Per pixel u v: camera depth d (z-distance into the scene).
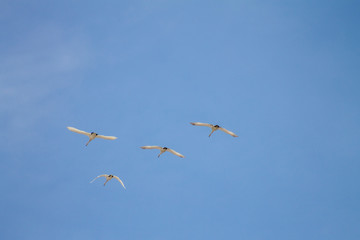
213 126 80.38
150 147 82.50
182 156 82.88
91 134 78.38
